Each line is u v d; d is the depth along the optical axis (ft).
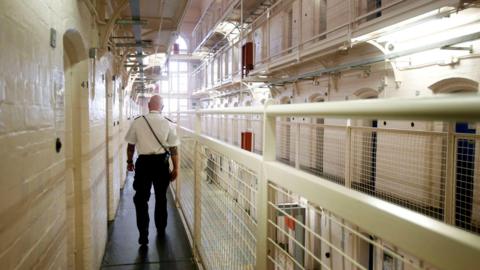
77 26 7.54
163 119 11.82
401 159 13.00
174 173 12.50
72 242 9.02
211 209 8.16
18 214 3.98
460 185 10.55
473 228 9.80
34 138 4.61
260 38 35.09
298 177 3.18
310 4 24.52
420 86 14.53
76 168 9.03
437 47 12.44
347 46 17.03
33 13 4.58
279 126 21.86
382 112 1.97
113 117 16.19
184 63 64.59
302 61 21.97
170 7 12.60
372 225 2.17
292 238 3.77
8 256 3.66
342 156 16.40
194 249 10.28
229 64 44.83
